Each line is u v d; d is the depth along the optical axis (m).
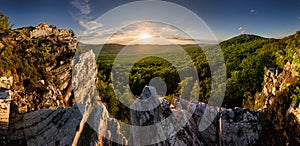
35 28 61.44
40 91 38.22
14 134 19.00
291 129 18.09
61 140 15.65
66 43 59.72
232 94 47.88
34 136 17.77
